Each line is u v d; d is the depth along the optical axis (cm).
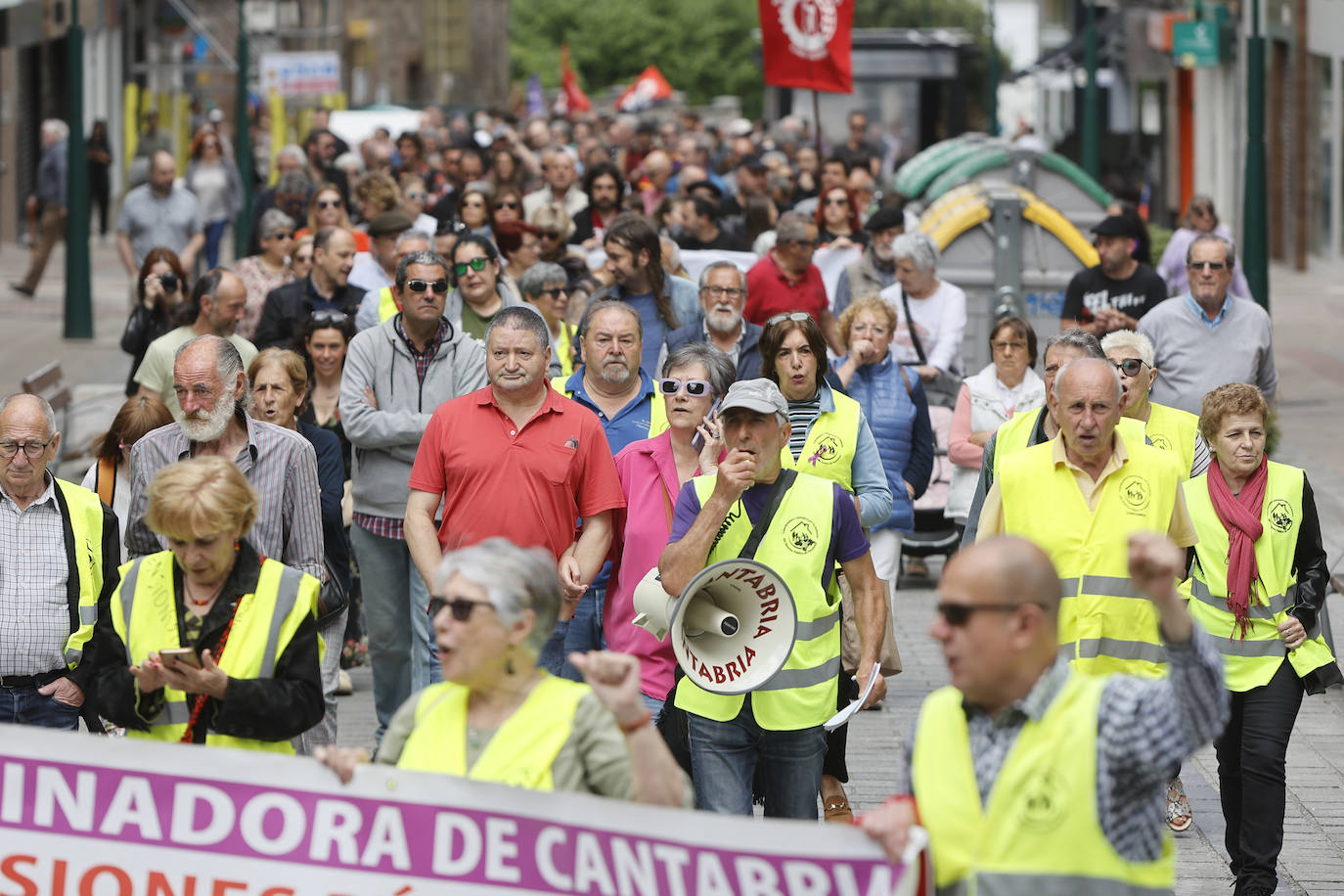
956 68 12350
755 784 1886
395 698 2591
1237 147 8288
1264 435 2059
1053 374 2288
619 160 8912
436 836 1336
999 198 4616
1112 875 1240
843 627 2427
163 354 2933
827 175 5156
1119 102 14450
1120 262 3656
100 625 1609
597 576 2334
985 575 1228
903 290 3616
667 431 2194
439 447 2177
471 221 4291
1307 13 9781
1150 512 1858
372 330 2581
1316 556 2041
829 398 2341
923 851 1255
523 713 1332
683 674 1806
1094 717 1241
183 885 1398
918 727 1293
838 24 5375
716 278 2916
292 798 1372
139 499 2031
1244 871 1981
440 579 1314
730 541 1794
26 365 5694
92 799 1409
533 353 2138
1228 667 2034
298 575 1597
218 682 1520
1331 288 8862
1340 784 2470
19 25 10788
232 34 13475
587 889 1306
